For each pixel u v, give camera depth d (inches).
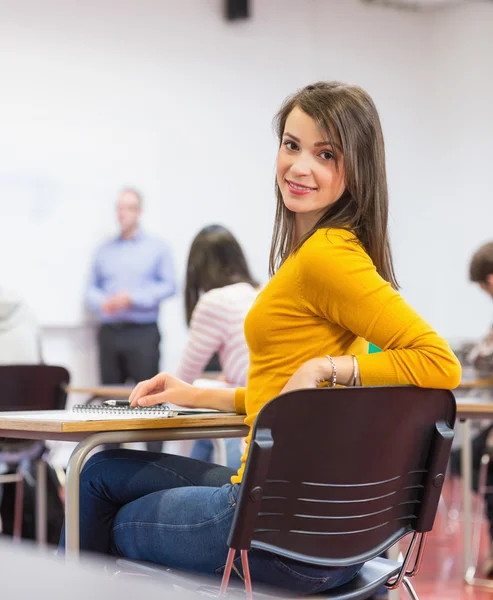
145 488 66.3
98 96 270.4
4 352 175.5
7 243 254.8
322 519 54.6
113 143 272.1
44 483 141.3
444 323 324.8
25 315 180.9
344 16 315.9
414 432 57.3
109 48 272.7
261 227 298.7
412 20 327.0
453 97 323.0
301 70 307.7
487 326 312.8
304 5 308.5
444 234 324.8
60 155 263.3
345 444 54.0
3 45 257.1
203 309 112.7
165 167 281.1
